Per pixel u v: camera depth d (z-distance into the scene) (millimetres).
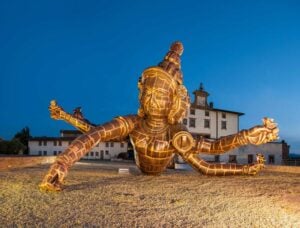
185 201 7133
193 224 5469
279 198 7754
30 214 5738
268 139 9617
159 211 6223
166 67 9984
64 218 5551
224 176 11617
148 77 9875
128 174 12172
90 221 5430
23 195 7281
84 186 8734
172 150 10383
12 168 15758
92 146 9070
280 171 16969
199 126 45375
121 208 6352
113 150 57906
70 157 8344
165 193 7996
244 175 11953
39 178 10234
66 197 7199
